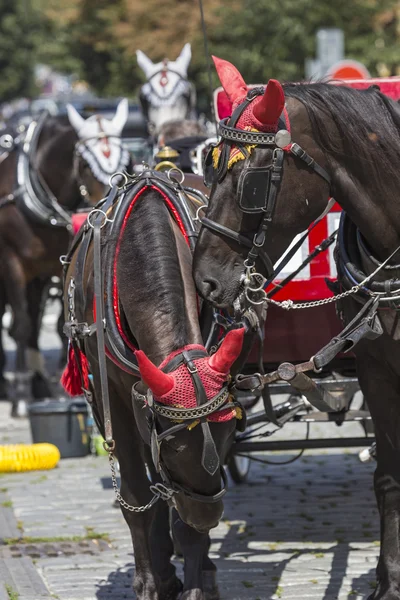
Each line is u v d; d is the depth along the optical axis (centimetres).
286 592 946
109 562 1052
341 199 787
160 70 1680
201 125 1510
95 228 834
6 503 1278
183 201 823
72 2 4772
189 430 682
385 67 3756
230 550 1081
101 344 789
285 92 772
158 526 913
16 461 1441
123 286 765
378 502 860
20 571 1020
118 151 1717
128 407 833
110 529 1169
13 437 1678
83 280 864
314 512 1220
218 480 699
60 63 5797
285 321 1060
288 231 762
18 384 1866
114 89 4653
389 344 821
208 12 3922
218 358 688
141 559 834
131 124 2694
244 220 745
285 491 1323
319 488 1331
